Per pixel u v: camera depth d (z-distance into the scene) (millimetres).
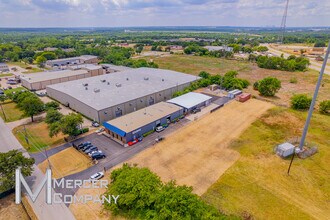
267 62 136250
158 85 84375
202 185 37812
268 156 45875
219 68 137000
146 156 46156
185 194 29328
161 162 44125
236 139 52625
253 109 70812
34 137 54875
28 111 61688
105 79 90500
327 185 37875
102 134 55656
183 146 49906
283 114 66688
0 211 33062
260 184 38031
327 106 66438
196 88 90562
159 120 58469
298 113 67438
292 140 51594
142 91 76938
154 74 100625
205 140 52375
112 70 122062
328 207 33469
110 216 31891
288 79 110062
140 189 31281
